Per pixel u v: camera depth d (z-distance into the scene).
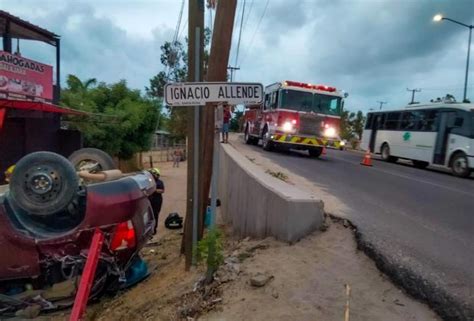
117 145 26.80
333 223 5.98
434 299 3.83
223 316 3.72
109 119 25.64
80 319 4.47
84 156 7.00
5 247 5.10
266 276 4.27
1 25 16.52
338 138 18.58
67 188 5.10
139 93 29.98
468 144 16.16
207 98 4.82
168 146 52.31
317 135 18.34
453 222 7.10
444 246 5.49
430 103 19.58
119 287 5.71
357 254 4.96
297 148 19.11
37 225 5.30
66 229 5.36
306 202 5.44
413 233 6.05
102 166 7.01
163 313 4.28
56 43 19.11
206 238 4.67
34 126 17.92
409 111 21.03
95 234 5.14
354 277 4.36
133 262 6.11
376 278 4.37
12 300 5.15
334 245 5.20
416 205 8.51
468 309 3.66
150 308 4.62
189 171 5.57
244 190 7.77
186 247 5.58
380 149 23.70
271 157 16.34
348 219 6.29
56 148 20.02
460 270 4.57
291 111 18.12
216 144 4.84
